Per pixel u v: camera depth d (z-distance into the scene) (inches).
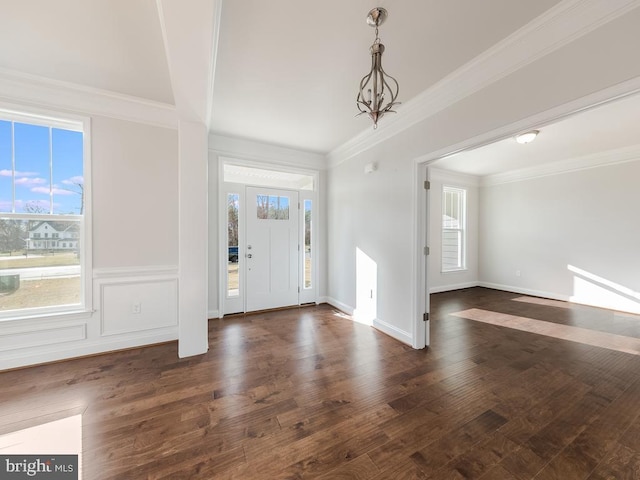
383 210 129.6
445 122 96.0
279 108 114.9
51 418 68.5
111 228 107.0
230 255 156.8
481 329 134.4
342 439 62.1
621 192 166.9
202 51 62.8
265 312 161.9
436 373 91.4
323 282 183.0
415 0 61.4
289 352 107.3
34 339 96.0
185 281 103.5
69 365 96.2
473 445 60.3
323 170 181.5
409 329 114.6
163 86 99.3
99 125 104.4
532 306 178.1
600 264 175.6
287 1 61.7
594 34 59.9
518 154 175.8
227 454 57.8
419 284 111.3
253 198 161.5
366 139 140.3
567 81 64.3
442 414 70.6
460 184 232.8
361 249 146.3
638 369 94.1
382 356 104.0
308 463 55.6
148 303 114.0
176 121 117.7
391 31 70.9
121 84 98.0
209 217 148.3
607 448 59.4
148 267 113.7
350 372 92.0
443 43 75.6
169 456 57.2
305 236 178.4
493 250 235.0
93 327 104.6
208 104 94.5
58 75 92.4
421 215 111.1
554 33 65.9
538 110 69.7
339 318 150.8
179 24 54.4
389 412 71.4
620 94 56.7
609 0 57.2
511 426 66.2
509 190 224.2
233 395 78.6
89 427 65.4
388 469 54.1
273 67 87.0
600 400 76.5
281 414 70.4
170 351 108.3
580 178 184.2
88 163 102.7
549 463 55.6
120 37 74.0
